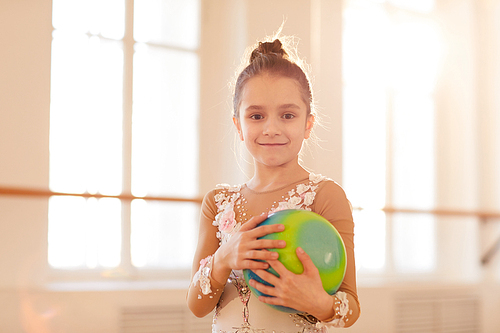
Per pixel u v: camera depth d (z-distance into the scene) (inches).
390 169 186.5
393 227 183.9
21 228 129.0
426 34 198.7
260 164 44.5
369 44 187.9
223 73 161.2
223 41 162.4
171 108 155.0
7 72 130.0
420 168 192.1
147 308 129.0
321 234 36.1
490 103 203.8
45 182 133.2
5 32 130.4
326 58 169.5
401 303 164.4
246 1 155.8
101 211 141.3
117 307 126.1
